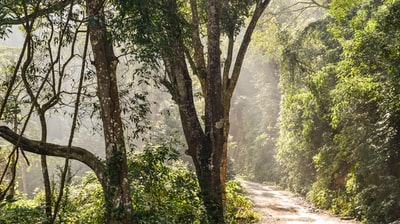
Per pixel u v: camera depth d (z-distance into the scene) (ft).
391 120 37.93
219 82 27.50
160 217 21.48
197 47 30.94
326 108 59.67
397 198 37.22
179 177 26.61
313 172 73.82
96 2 18.69
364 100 42.24
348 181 48.60
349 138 49.47
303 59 62.18
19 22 19.10
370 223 39.45
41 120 20.79
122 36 18.52
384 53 30.09
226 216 32.91
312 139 69.15
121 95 24.39
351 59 33.68
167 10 22.95
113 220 18.57
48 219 20.70
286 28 63.46
